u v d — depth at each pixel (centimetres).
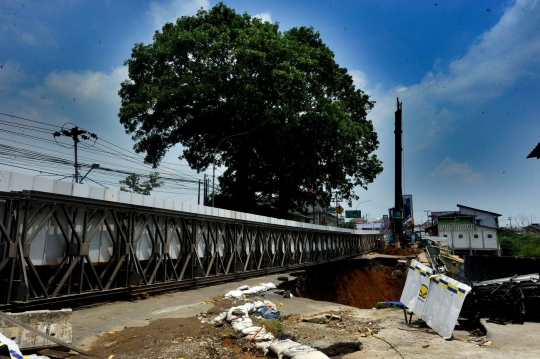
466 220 6406
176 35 2830
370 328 838
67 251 955
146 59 3017
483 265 1539
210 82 2720
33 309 868
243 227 1833
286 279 1712
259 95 2723
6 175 838
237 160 3319
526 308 829
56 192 933
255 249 1961
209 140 3288
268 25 2828
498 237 6025
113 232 1109
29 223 872
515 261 1416
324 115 2873
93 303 1029
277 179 3309
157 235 1270
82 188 998
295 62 2816
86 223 1009
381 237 5644
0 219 834
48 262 930
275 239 2145
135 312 959
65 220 975
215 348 668
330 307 1130
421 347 675
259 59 2595
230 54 2738
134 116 2959
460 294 738
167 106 2733
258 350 656
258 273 1891
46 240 927
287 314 980
